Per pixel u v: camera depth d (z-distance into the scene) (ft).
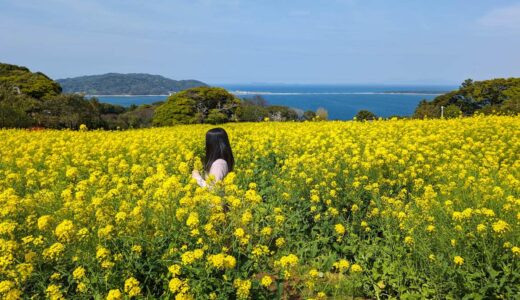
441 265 13.00
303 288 14.12
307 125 53.47
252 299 12.30
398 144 32.63
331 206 19.15
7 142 36.76
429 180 24.00
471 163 25.81
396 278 13.71
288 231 16.99
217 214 13.64
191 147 34.83
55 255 11.86
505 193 18.52
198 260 12.10
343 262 13.92
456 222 14.96
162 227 14.15
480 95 168.35
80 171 25.80
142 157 29.50
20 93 124.16
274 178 24.81
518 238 13.25
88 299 11.25
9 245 11.44
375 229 16.99
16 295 10.21
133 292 10.59
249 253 13.83
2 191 19.97
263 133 43.29
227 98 153.38
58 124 97.86
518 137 35.35
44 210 16.34
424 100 193.67
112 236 13.04
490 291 12.32
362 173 23.44
